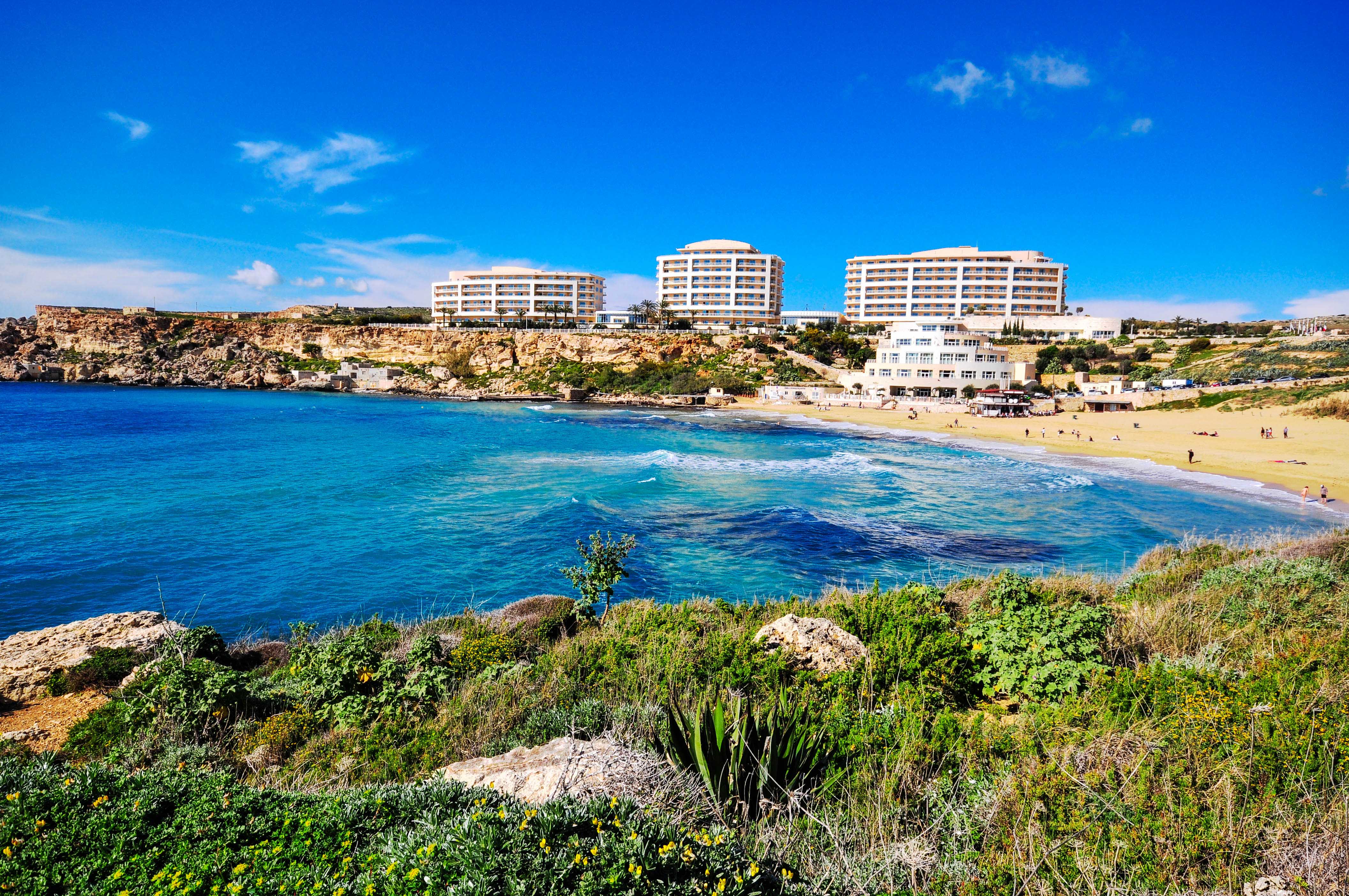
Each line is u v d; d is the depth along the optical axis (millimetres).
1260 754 5754
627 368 147750
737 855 4801
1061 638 9648
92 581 25391
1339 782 5426
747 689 9867
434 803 5465
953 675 9359
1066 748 6492
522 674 11188
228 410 94812
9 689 12703
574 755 6434
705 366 143500
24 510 35188
